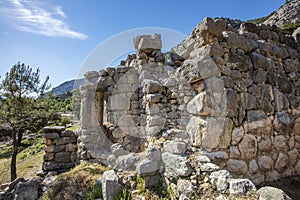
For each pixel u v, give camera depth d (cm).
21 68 882
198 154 290
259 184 330
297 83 432
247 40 369
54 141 593
